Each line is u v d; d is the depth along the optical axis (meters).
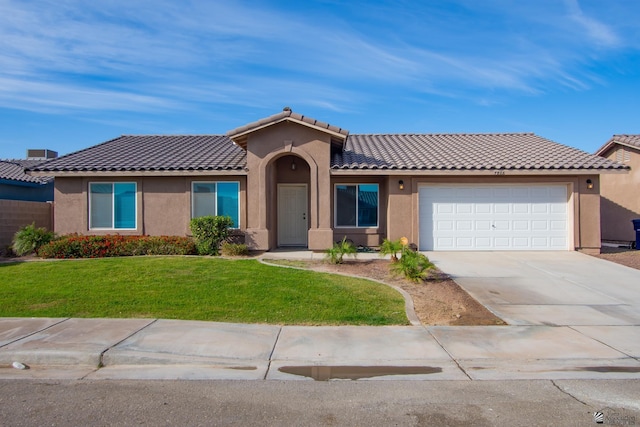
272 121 15.23
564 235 15.99
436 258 14.40
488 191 16.09
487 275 11.76
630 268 12.76
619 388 5.26
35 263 12.72
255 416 4.53
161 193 16.42
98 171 15.80
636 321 7.98
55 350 6.16
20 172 23.48
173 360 6.07
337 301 8.88
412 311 8.41
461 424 4.36
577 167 15.20
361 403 4.84
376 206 16.86
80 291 9.45
